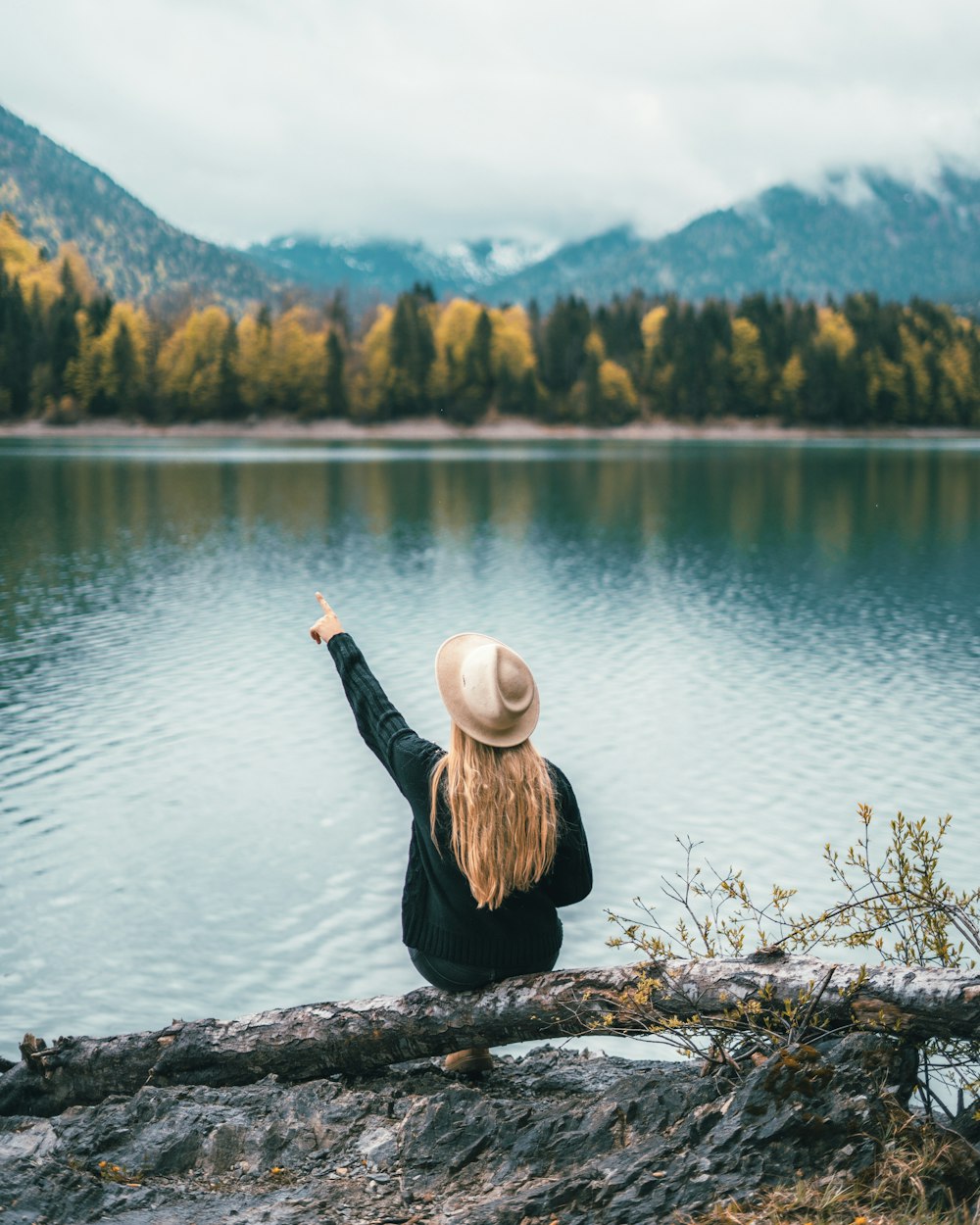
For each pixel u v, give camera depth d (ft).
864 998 9.75
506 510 193.16
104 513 178.91
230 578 108.17
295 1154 10.35
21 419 630.33
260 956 32.14
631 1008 10.39
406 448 485.97
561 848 10.64
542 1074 12.50
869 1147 8.55
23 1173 10.05
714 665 70.74
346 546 137.08
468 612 89.81
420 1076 12.14
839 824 42.47
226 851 39.73
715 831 42.04
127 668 68.54
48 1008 29.30
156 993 30.01
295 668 68.69
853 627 84.84
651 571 115.75
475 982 10.99
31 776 47.96
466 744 10.25
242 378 634.43
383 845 40.27
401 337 639.35
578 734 55.11
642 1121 9.64
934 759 50.75
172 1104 11.23
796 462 371.76
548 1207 8.61
